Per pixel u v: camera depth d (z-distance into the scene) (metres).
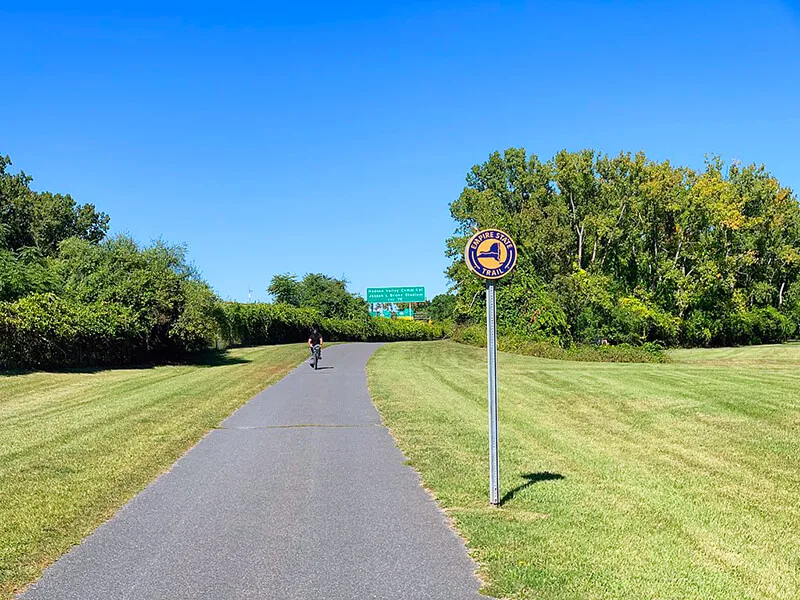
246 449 11.27
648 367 25.97
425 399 17.52
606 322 39.94
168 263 39.56
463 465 9.90
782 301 67.25
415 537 6.70
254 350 40.47
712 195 53.91
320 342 27.94
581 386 19.36
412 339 85.12
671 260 53.19
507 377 22.38
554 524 7.02
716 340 56.72
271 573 5.79
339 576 5.70
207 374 25.55
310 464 10.09
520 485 8.70
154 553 6.29
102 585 5.54
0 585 5.54
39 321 24.55
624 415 14.46
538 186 61.00
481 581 5.54
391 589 5.41
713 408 14.81
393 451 11.02
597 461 10.11
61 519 7.29
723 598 5.16
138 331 29.48
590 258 55.50
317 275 78.94
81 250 32.50
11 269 27.16
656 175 52.41
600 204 54.69
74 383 21.91
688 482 8.81
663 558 6.00
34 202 53.72
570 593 5.22
